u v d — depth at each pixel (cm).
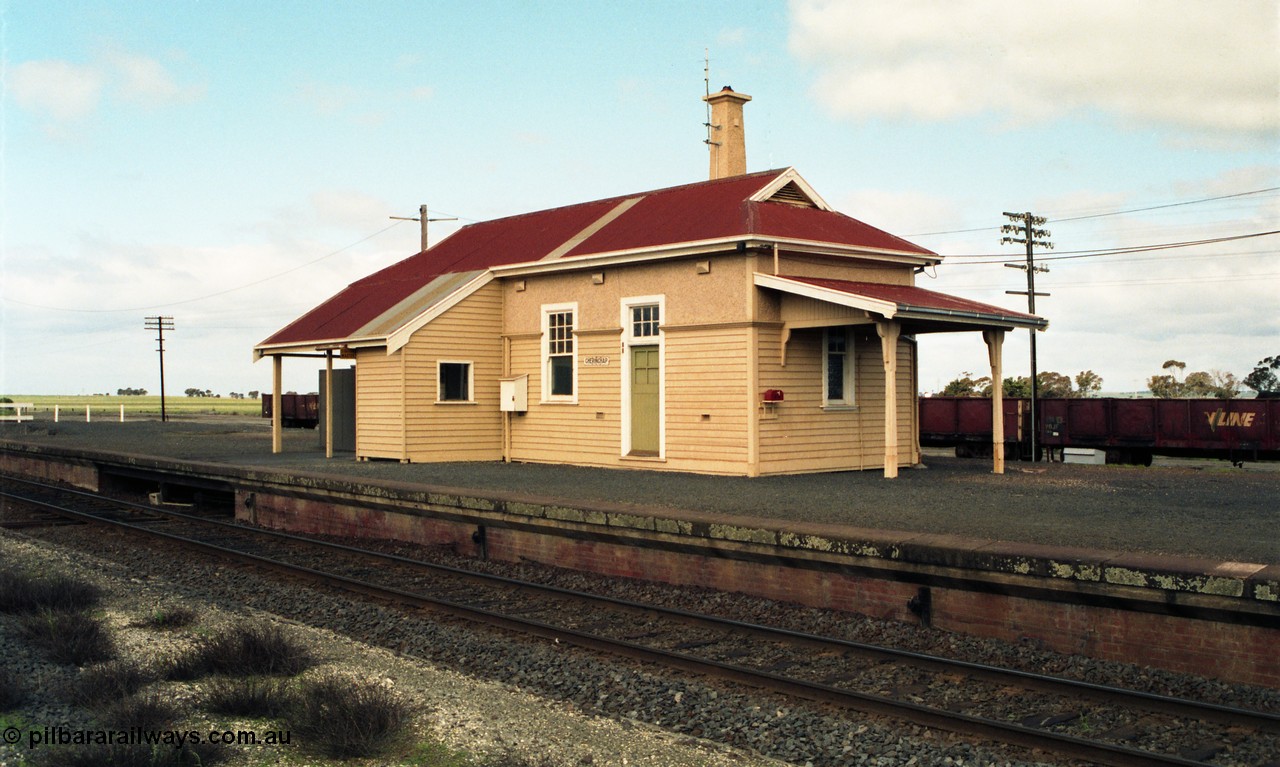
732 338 1703
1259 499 1323
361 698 702
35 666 834
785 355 1722
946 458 2458
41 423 4662
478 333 2095
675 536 1134
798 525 1059
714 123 2502
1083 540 959
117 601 1105
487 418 2109
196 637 934
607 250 1897
